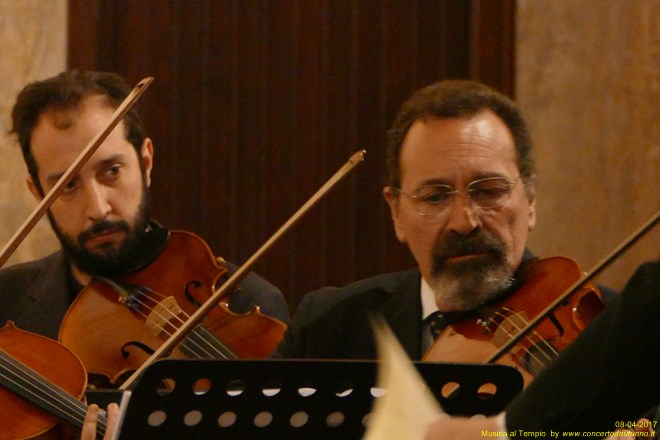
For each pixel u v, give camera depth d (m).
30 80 11.05
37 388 6.43
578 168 10.73
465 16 11.49
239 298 8.17
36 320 8.09
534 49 10.88
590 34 10.74
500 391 4.78
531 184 6.89
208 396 4.74
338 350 7.04
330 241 11.54
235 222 11.57
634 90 10.62
